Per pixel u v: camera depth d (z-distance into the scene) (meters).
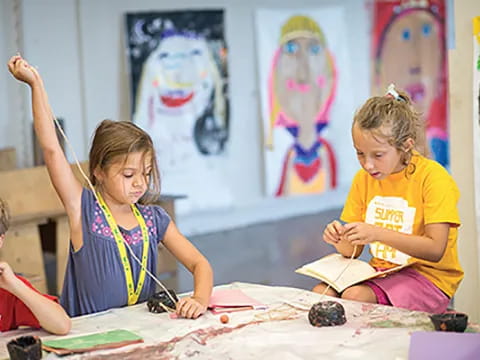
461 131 2.84
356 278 2.34
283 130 6.94
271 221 6.97
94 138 2.26
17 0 5.72
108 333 1.92
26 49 5.76
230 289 2.32
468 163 2.84
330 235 2.35
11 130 5.80
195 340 1.86
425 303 2.37
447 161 7.36
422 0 7.30
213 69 6.54
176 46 6.35
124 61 6.20
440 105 7.30
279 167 6.95
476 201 2.80
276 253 5.57
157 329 1.97
